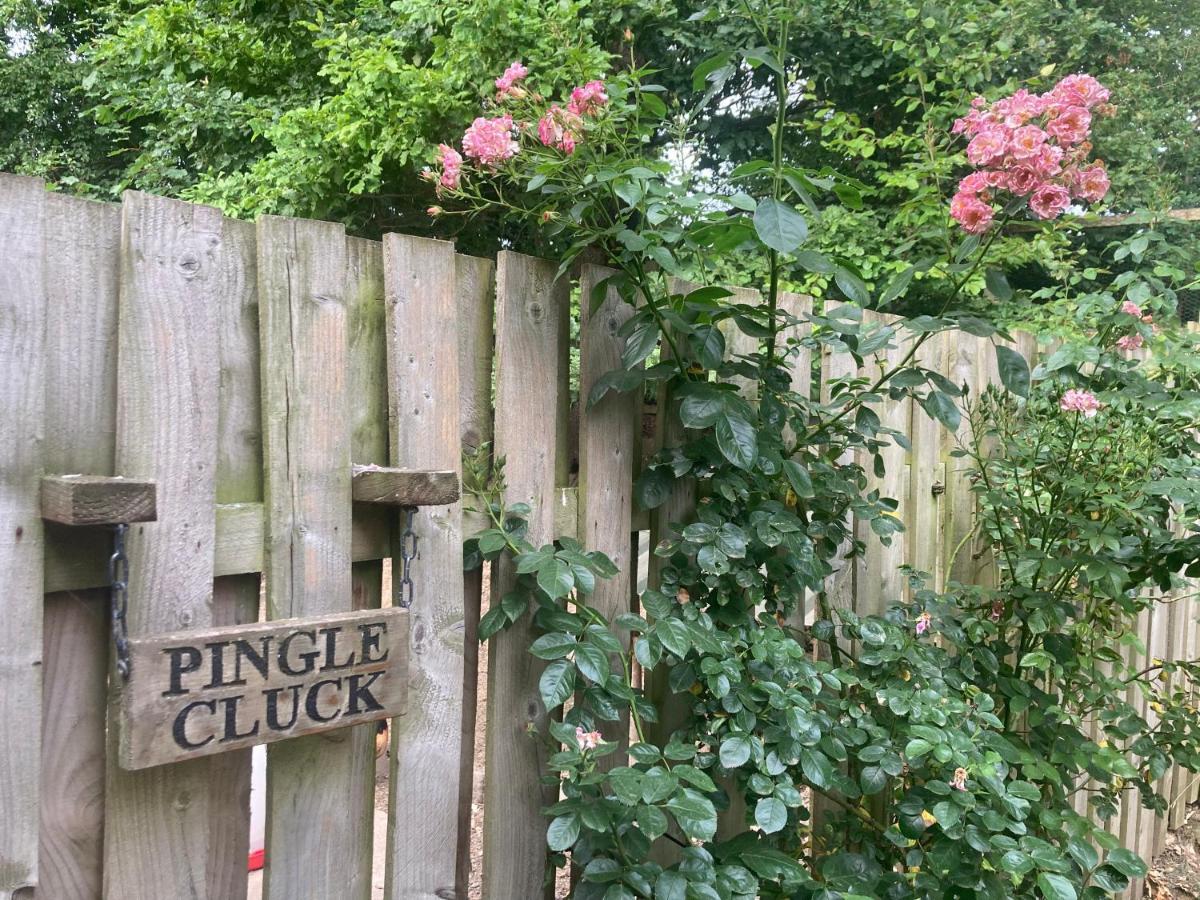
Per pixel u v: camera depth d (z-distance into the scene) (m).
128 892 1.03
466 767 1.50
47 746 0.98
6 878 0.92
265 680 1.04
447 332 1.34
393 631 1.17
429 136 3.93
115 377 1.01
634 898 1.29
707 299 1.63
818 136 6.28
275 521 1.13
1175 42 7.20
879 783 1.54
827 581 2.10
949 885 1.50
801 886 1.53
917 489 2.39
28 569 0.92
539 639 1.35
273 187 4.33
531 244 4.25
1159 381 2.35
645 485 1.68
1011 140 1.61
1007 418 2.29
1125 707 2.18
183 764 1.07
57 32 9.82
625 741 1.69
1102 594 2.24
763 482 1.77
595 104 1.48
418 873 1.32
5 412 0.91
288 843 1.18
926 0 5.36
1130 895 2.91
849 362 2.18
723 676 1.46
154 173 5.65
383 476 1.18
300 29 5.20
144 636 0.96
